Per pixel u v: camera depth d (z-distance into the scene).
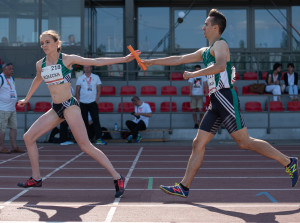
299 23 18.62
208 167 8.62
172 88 16.12
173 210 5.00
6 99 10.59
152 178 7.32
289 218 4.64
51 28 16.19
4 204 5.32
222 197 5.74
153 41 18.75
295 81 15.80
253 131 14.34
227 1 18.59
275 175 7.61
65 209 5.05
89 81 12.83
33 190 6.24
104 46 18.61
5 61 16.23
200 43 18.72
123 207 5.15
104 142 12.92
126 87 16.11
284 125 14.94
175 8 18.75
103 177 7.43
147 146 12.71
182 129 14.24
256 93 15.76
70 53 16.12
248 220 4.56
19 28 16.23
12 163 9.20
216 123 5.17
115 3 18.59
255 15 18.77
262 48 18.77
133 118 14.77
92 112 12.86
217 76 5.03
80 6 16.11
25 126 13.96
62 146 12.51
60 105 5.47
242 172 7.97
